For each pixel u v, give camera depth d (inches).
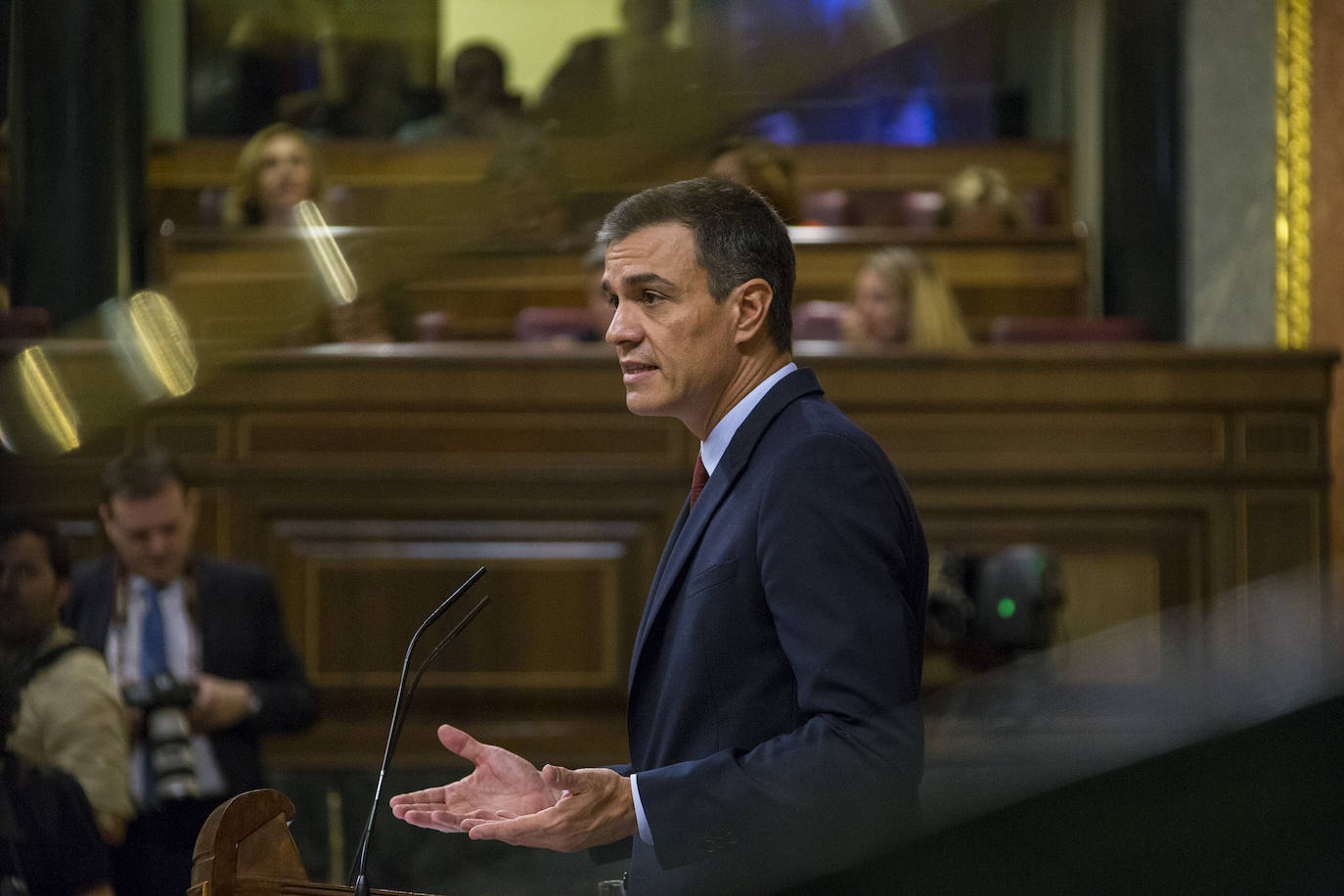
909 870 68.6
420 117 1057.5
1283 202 970.7
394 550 639.8
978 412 653.9
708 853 194.9
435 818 199.9
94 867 336.2
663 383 237.9
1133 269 1024.9
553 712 635.5
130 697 431.2
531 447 645.9
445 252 636.1
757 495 223.1
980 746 67.7
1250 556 652.1
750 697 219.6
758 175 772.6
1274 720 62.9
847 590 208.1
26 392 528.1
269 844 179.3
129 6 899.4
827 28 519.8
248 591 484.1
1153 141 1013.2
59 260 836.0
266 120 1108.5
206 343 593.9
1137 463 652.7
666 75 559.2
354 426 642.2
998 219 1049.5
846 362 652.7
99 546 577.9
